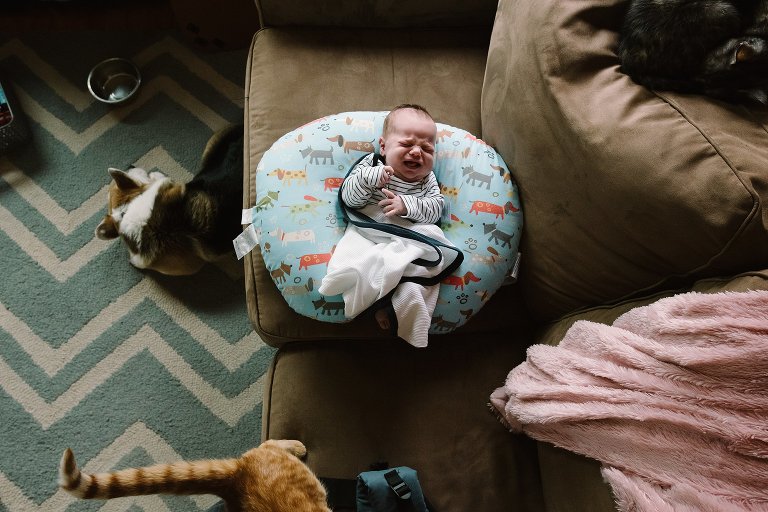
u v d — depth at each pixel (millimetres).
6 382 1510
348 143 1229
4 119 1652
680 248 938
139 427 1501
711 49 1059
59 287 1591
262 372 1571
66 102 1754
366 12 1354
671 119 958
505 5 1207
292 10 1343
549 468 1100
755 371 820
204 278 1625
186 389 1540
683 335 882
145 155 1723
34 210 1653
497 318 1262
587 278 1102
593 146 973
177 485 1054
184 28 1727
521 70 1100
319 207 1183
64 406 1504
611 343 950
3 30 1805
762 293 833
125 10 1844
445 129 1260
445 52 1399
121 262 1621
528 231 1197
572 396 968
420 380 1201
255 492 1056
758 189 864
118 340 1563
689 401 865
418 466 1145
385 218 1185
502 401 1143
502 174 1210
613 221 999
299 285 1138
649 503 849
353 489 1109
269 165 1198
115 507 1428
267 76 1345
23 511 1416
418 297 1113
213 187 1524
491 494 1135
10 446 1461
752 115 982
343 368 1201
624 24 1089
